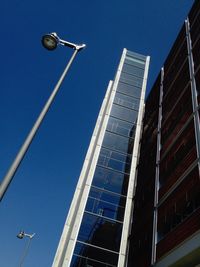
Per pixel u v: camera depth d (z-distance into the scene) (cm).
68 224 2322
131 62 3997
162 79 3322
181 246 1498
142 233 2175
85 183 2564
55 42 1077
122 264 2119
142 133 3294
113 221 2362
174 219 1747
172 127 2420
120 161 2845
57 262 2067
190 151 1881
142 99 3525
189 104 2227
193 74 2367
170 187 1978
